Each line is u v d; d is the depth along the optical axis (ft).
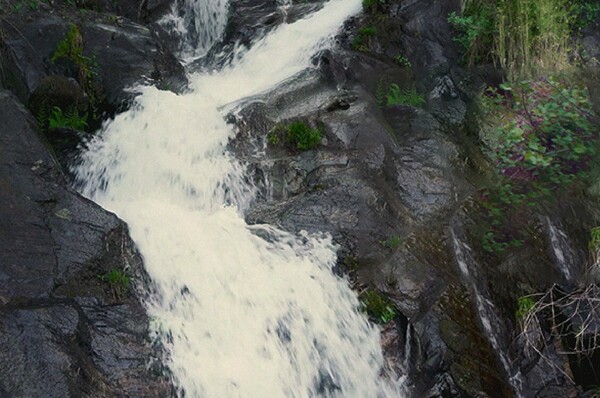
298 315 22.97
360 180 27.14
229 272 23.53
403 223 26.13
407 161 28.81
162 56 36.06
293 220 25.86
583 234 25.32
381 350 22.49
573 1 33.65
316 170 27.99
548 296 23.90
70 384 17.74
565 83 28.84
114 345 19.83
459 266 24.72
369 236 25.41
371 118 30.25
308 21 42.16
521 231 25.54
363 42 37.50
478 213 26.12
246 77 39.93
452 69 34.91
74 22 34.30
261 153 29.94
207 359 20.93
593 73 30.63
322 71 35.86
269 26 42.96
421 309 23.17
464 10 35.65
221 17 46.14
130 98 32.01
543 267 24.72
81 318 19.76
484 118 30.78
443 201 27.17
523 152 26.45
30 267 20.44
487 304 23.73
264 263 24.08
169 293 22.71
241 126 30.71
